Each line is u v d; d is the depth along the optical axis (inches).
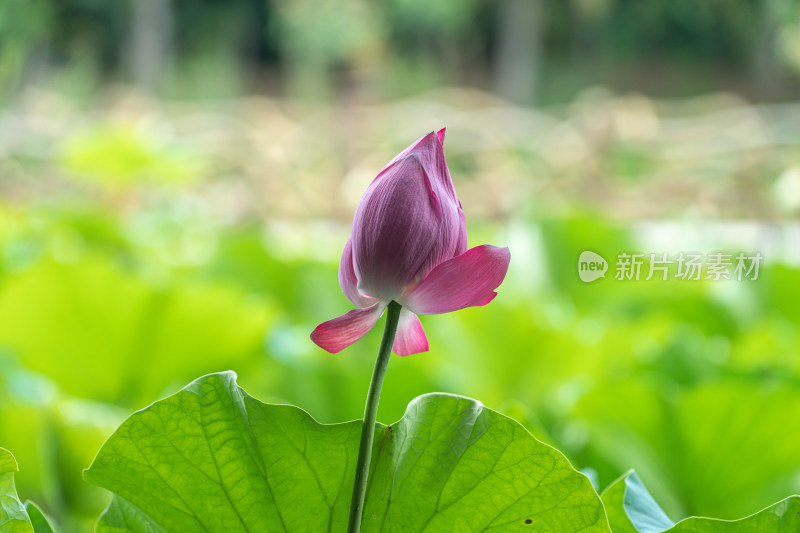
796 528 56.9
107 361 124.4
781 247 206.7
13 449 84.5
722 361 121.3
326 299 178.5
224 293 124.8
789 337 148.2
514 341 134.5
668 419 90.7
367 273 54.2
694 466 89.8
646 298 177.8
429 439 57.1
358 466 55.3
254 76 1408.7
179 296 123.0
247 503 57.3
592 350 133.0
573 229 189.2
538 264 188.7
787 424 86.3
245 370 127.2
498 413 56.5
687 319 174.4
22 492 85.4
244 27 1429.6
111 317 122.6
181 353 125.0
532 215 194.2
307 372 111.2
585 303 183.9
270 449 56.8
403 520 57.3
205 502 57.2
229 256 182.7
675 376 119.5
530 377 135.8
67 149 289.4
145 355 125.1
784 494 87.4
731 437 88.0
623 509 60.6
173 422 56.4
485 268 54.1
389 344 55.0
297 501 57.3
